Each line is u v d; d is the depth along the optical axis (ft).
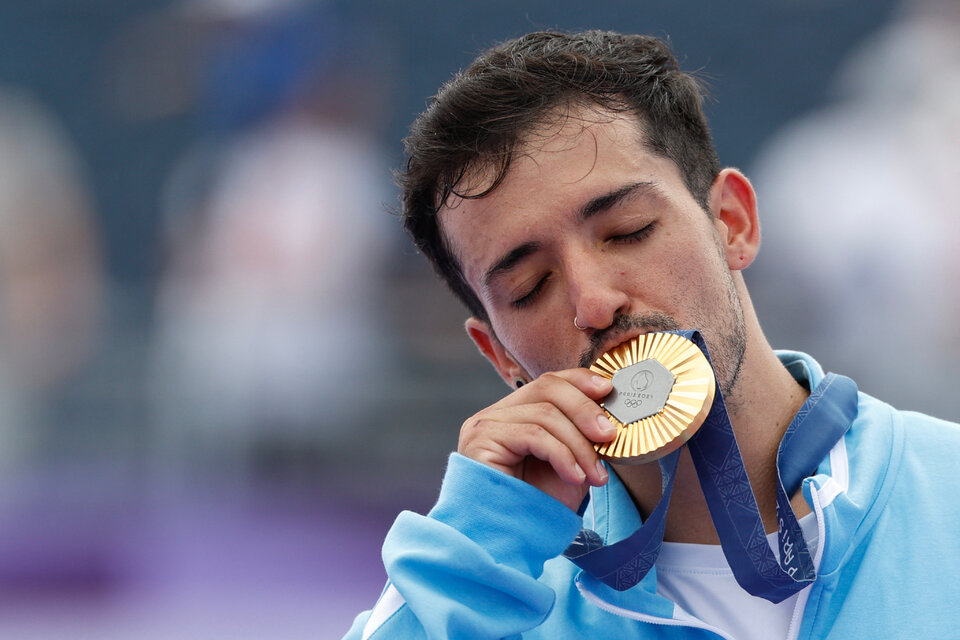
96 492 79.25
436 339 81.82
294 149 80.33
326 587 68.03
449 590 24.88
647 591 25.71
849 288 77.36
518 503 25.16
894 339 75.77
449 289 30.53
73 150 111.55
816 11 122.52
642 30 122.11
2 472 80.89
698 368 23.75
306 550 72.84
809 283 79.20
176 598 67.97
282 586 68.33
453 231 26.73
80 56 116.47
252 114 83.25
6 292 86.02
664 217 25.34
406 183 28.50
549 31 29.19
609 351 25.05
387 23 115.44
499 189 25.32
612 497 27.58
